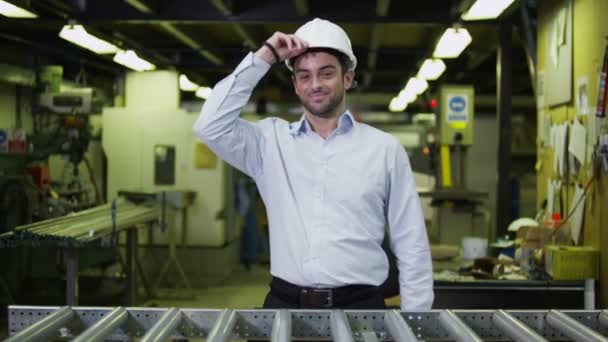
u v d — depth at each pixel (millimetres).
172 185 7023
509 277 3439
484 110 9414
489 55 6676
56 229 4285
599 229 3287
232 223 7637
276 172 1927
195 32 5988
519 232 4066
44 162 6098
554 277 3332
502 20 4668
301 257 1859
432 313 1478
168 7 4590
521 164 8906
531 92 8688
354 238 1855
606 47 3096
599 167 3264
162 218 6078
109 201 7008
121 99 7207
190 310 1459
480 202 5738
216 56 6918
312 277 1844
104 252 6211
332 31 1851
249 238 8023
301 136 1938
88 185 7086
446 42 4648
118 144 7027
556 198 3975
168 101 7086
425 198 6273
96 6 4617
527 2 4586
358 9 4578
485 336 1484
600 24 3223
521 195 7863
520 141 8719
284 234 1899
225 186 7336
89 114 6238
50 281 5988
